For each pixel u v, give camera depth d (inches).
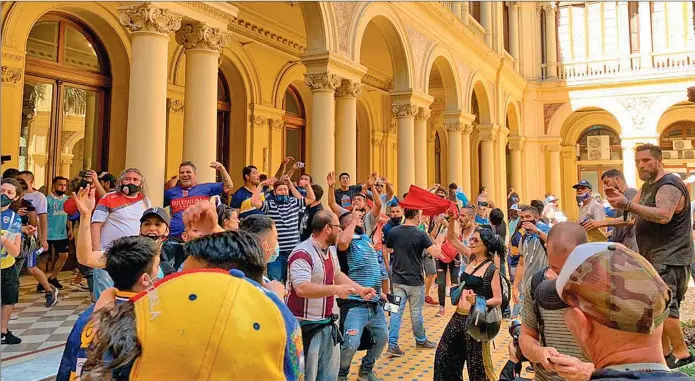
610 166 1106.1
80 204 132.0
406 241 256.2
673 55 935.7
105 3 415.2
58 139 405.4
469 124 706.8
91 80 429.4
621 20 987.3
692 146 1029.2
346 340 183.8
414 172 548.7
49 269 399.9
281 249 251.1
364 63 730.8
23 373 175.0
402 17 528.1
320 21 399.5
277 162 609.6
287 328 64.3
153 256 94.2
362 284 196.9
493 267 168.2
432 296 406.9
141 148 254.8
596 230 187.5
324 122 406.0
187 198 216.4
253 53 569.6
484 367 164.6
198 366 56.9
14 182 211.6
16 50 360.5
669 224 163.9
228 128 571.8
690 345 207.3
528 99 1021.2
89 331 76.4
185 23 289.4
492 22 856.9
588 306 62.0
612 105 968.3
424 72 576.1
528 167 1016.2
